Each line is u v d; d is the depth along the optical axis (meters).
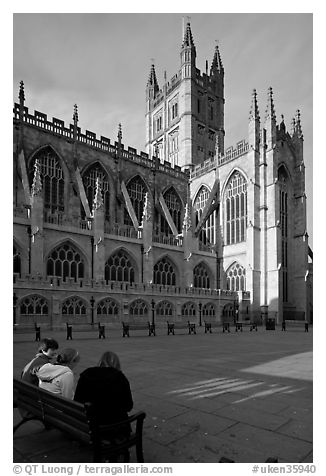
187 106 83.38
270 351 20.67
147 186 70.19
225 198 69.00
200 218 72.81
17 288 34.81
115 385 5.64
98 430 5.08
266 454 6.21
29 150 54.09
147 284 47.28
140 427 5.82
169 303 48.81
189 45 85.62
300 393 10.43
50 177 56.06
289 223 66.06
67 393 6.65
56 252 44.66
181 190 77.25
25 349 20.62
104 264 47.69
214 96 91.00
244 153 65.06
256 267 59.78
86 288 40.03
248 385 11.48
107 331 37.69
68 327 28.52
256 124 63.81
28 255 41.56
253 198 61.56
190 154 81.62
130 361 16.39
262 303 58.88
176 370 14.10
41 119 56.84
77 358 7.46
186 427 7.55
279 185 65.06
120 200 63.44
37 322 35.94
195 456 6.12
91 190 61.44
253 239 60.09
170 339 29.06
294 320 62.72
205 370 14.13
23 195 50.84
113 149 65.94
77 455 6.15
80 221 49.06
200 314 52.44
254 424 7.73
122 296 43.34
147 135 99.31
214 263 66.81
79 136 61.06
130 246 52.12
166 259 58.53
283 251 64.12
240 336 33.19
